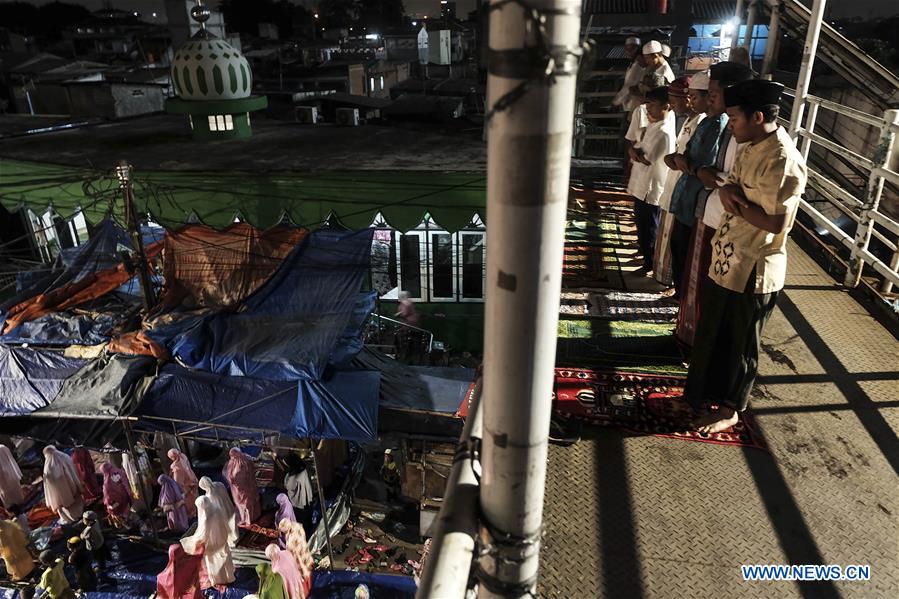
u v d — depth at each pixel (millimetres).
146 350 9852
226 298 10523
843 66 6504
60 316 10758
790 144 2898
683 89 4863
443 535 1236
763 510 2895
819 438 3379
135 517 10953
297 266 10945
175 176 11133
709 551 2672
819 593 2463
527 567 1318
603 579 2547
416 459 10453
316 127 16188
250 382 9375
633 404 3748
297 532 9023
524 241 1037
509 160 1001
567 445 3371
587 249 7027
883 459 3203
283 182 11102
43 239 15656
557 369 4230
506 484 1229
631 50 8305
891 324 4504
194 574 9117
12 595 9648
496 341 1131
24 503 11367
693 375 3480
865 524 2803
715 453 3285
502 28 953
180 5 20016
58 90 31391
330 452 11375
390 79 47750
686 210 4211
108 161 12242
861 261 4957
